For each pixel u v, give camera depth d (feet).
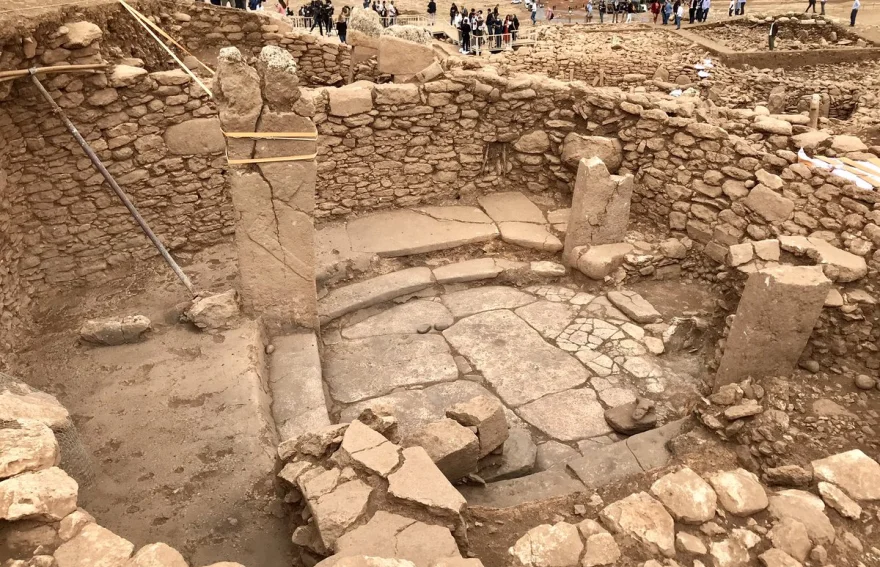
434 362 18.81
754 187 20.94
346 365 18.70
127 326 16.72
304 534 10.39
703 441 14.38
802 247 17.71
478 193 27.43
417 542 9.52
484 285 22.89
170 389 15.15
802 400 14.74
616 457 14.57
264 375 16.53
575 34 60.34
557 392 17.57
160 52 26.32
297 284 18.07
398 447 11.21
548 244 23.76
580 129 25.90
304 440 11.68
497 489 13.79
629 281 22.53
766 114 22.97
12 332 16.99
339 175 24.57
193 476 12.88
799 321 14.55
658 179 24.31
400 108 24.18
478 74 24.76
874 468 11.27
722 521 10.44
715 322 20.04
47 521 7.99
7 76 15.94
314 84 31.94
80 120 18.54
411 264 23.30
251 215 16.66
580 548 9.86
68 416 11.24
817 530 10.26
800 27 61.77
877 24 63.62
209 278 20.72
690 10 67.26
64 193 19.10
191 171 21.16
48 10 17.52
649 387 17.76
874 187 17.70
